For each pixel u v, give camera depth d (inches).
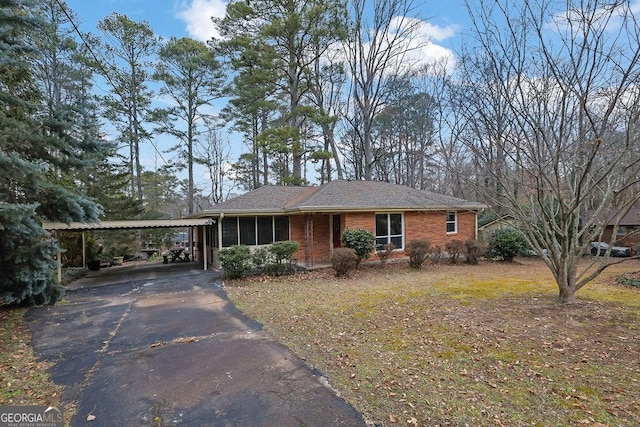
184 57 917.2
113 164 798.5
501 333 202.4
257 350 188.7
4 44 273.1
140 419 124.3
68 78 733.9
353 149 1026.1
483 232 666.8
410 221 577.6
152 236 908.0
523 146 240.1
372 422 118.0
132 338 216.4
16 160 243.3
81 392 145.7
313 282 400.8
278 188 635.5
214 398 137.8
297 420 120.5
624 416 116.0
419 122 837.2
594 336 191.3
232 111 1020.5
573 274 263.6
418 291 335.3
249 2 754.8
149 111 935.7
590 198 286.5
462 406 126.1
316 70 893.2
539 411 121.1
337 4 762.2
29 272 291.6
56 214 300.2
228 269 428.8
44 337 221.6
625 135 222.4
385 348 187.3
